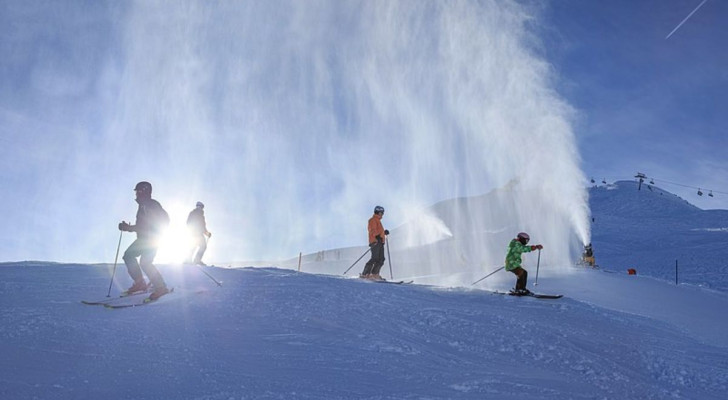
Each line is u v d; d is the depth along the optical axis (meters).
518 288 13.94
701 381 8.44
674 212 90.62
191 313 9.44
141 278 10.82
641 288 19.00
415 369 7.52
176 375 6.58
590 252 28.47
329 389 6.45
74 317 8.89
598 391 7.29
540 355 8.82
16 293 10.52
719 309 16.70
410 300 11.77
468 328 9.92
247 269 14.51
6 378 6.18
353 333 8.95
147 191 10.67
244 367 7.05
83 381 6.23
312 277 13.48
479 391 6.82
